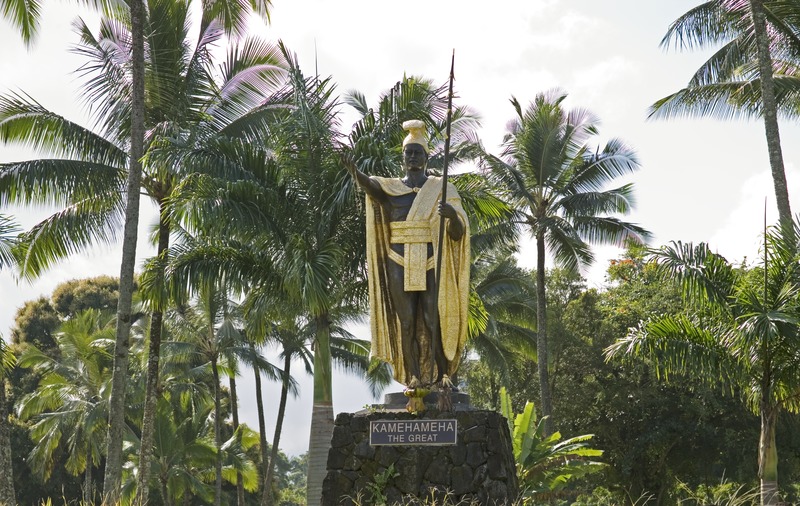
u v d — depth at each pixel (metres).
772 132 21.81
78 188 24.39
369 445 11.09
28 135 24.89
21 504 48.69
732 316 17.73
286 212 21.48
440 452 10.96
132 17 22.27
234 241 22.28
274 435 44.88
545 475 19.09
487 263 39.56
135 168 22.02
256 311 22.70
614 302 40.03
